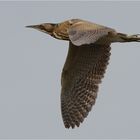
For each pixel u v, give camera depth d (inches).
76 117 581.6
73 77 577.9
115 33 532.7
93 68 569.0
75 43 484.1
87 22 526.6
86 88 574.9
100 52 563.5
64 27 574.9
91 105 574.9
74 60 573.6
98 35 494.6
